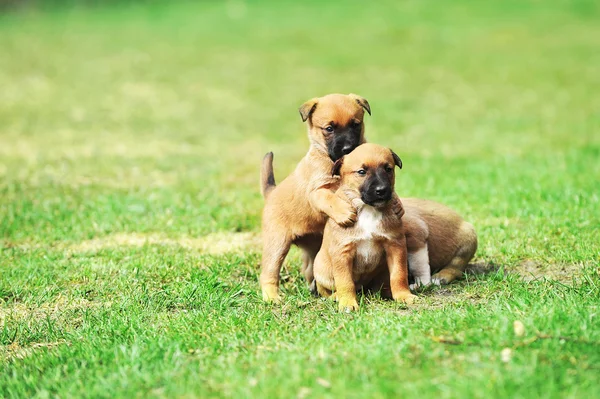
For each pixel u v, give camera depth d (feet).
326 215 30.89
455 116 79.36
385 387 20.99
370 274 30.86
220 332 27.25
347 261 29.86
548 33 124.36
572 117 76.69
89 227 42.73
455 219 33.63
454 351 23.24
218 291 32.63
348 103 33.63
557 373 21.47
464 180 50.96
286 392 21.26
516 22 132.46
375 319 26.86
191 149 67.15
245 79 100.37
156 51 117.39
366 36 125.08
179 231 42.34
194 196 49.80
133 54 115.14
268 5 154.51
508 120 76.38
